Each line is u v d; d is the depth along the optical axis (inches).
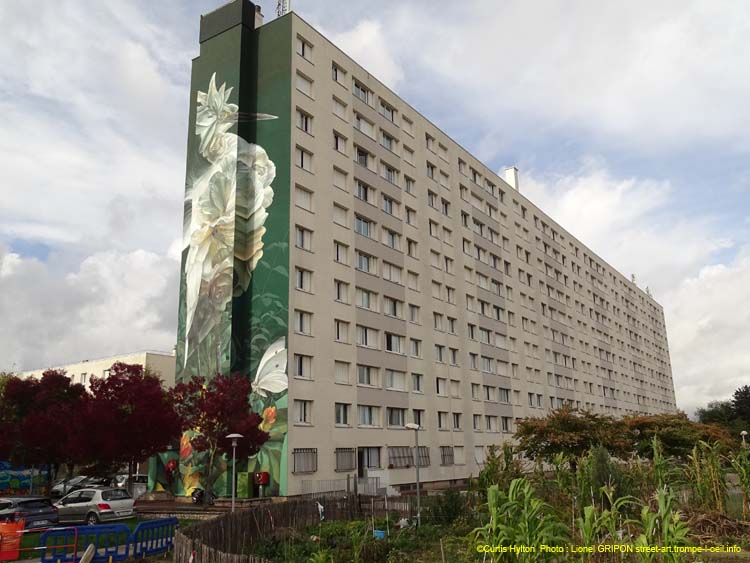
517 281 2726.4
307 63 1716.3
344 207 1748.3
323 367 1565.0
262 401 1472.7
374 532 795.4
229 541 692.1
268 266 1552.7
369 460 1668.3
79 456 1222.9
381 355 1777.8
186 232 1678.2
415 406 1877.5
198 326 1576.0
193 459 1483.8
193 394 1346.0
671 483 815.7
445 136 2361.0
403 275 1956.2
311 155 1669.5
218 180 1640.0
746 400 3398.1
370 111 1941.4
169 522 758.5
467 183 2464.3
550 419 1609.3
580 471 752.3
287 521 869.2
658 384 4687.5
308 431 1477.6
